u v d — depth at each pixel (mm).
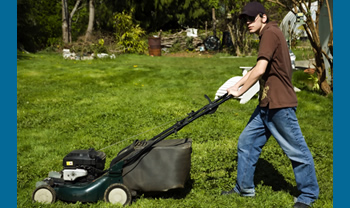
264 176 4816
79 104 9594
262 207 3930
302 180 3920
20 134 7016
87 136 6832
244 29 22281
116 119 8031
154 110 8734
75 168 4105
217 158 5434
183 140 4219
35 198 4086
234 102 9289
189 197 4215
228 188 4441
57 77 13406
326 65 11234
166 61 18172
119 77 13289
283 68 3809
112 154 5781
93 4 24641
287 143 3904
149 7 31188
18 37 22516
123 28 22812
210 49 25562
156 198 4137
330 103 9398
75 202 4109
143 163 3971
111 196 3975
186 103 9406
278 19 17656
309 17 9953
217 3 21922
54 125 7691
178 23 33062
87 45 18672
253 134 4102
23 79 13000
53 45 25266
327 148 6004
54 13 30000
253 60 18469
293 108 3854
